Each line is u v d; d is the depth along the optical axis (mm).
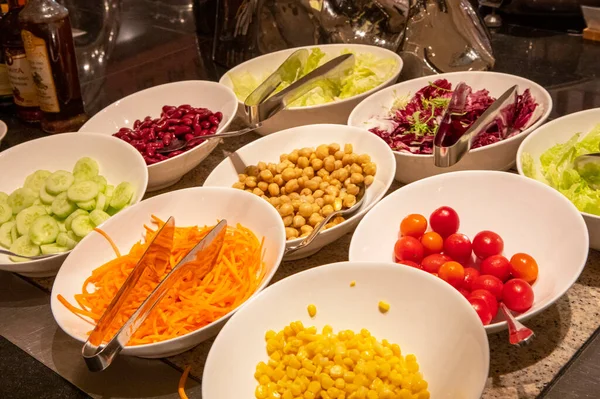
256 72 1961
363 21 2043
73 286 1230
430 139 1524
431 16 1941
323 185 1423
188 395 1068
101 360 942
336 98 1792
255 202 1315
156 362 1141
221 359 1002
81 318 1160
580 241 1134
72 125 1932
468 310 982
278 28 2117
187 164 1573
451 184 1328
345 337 1043
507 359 1062
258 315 1066
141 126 1702
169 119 1673
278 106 1562
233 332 1033
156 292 1056
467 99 1573
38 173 1562
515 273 1156
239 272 1208
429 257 1215
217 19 2279
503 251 1259
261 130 1757
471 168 1452
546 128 1435
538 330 1106
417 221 1256
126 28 2740
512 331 954
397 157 1458
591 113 1465
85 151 1618
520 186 1275
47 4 1800
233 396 995
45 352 1203
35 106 1996
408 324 1056
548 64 2031
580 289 1188
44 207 1462
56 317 1118
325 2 2059
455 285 1138
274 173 1471
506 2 2357
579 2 2230
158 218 1353
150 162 1546
